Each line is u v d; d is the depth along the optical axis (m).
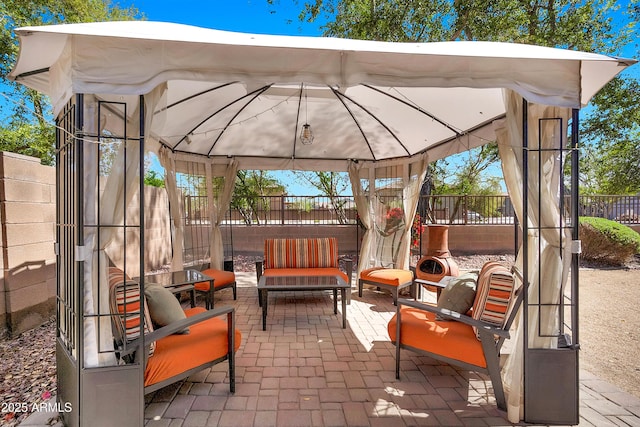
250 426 2.10
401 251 5.59
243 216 9.36
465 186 10.76
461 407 2.33
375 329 3.84
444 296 2.88
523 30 7.27
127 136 2.10
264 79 2.04
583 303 4.82
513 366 2.28
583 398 2.43
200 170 5.80
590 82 2.44
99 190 1.99
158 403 2.33
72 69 1.85
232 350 2.47
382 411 2.27
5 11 6.44
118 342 2.03
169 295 2.56
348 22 7.60
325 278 4.30
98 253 2.00
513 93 2.36
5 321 3.46
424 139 4.81
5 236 3.43
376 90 3.63
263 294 3.79
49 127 7.59
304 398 2.42
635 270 7.00
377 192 6.16
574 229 2.24
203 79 2.00
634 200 8.84
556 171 2.36
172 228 5.16
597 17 7.10
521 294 2.30
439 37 7.24
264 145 5.57
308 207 9.30
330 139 5.32
